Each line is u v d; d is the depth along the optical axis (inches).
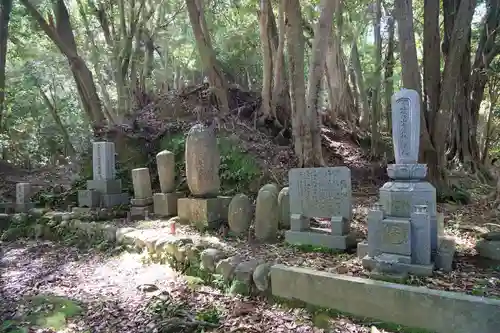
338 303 149.5
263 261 184.9
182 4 642.2
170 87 772.6
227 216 274.1
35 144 762.2
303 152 378.0
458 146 491.8
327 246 204.4
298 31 359.6
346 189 205.2
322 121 602.2
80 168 466.3
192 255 207.6
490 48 489.1
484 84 514.0
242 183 372.2
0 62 511.2
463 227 245.1
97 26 625.0
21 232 339.9
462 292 138.4
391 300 137.3
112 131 458.6
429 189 164.2
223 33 660.7
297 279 159.6
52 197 388.5
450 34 391.9
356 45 584.4
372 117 544.4
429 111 360.2
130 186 404.8
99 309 172.4
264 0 487.2
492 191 360.5
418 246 158.1
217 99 496.7
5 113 610.5
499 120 594.9
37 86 697.0
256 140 446.3
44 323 159.8
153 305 171.8
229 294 178.1
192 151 275.6
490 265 170.9
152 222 297.1
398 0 327.9
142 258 238.4
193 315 157.8
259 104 526.6
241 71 691.4
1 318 168.9
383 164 494.6
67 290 199.0
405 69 333.7
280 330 143.6
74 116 804.6
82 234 302.4
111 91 749.3
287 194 251.4
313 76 367.2
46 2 503.2
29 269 241.0
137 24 579.2
